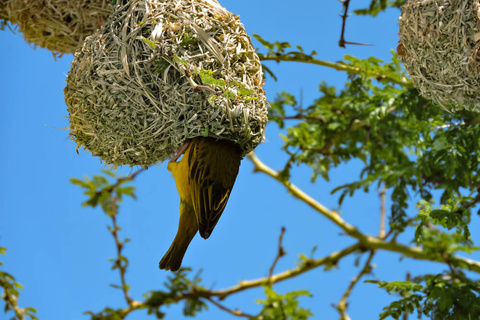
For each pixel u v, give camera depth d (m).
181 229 8.32
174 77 7.80
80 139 8.56
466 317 10.22
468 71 7.90
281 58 11.38
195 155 7.96
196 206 7.91
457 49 7.95
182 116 7.88
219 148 8.04
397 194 12.54
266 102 8.36
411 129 12.23
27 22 9.79
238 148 8.23
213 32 7.99
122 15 8.14
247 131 7.94
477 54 7.75
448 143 11.73
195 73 7.52
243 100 7.88
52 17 9.65
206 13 8.08
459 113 11.69
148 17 7.95
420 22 8.21
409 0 8.44
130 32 7.93
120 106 7.99
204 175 7.92
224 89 7.28
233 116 7.82
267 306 12.05
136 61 7.82
